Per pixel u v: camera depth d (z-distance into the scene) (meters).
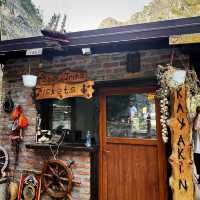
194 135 3.39
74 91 4.06
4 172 4.60
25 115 4.60
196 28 2.77
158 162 3.61
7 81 4.86
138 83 3.76
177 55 3.50
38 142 4.32
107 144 4.00
